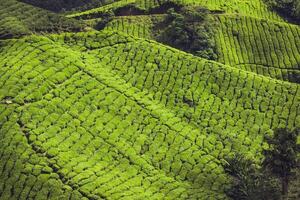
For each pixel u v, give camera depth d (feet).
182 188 283.59
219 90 361.30
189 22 443.32
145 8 479.00
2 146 280.31
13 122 293.02
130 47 383.45
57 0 546.67
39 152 277.64
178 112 341.62
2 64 336.90
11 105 303.68
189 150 310.45
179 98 351.05
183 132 323.16
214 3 483.10
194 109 345.31
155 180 285.02
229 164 300.20
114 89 340.39
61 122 302.66
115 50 380.78
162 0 480.64
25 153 274.98
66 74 338.54
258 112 349.82
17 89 314.55
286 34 449.89
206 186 291.17
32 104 307.58
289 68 423.64
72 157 280.51
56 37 385.91
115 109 326.03
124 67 367.66
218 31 445.78
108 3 550.77
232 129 335.47
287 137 291.58
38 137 285.23
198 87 360.28
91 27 464.65
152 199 266.16
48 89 322.55
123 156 294.66
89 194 257.14
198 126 333.83
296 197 282.97
